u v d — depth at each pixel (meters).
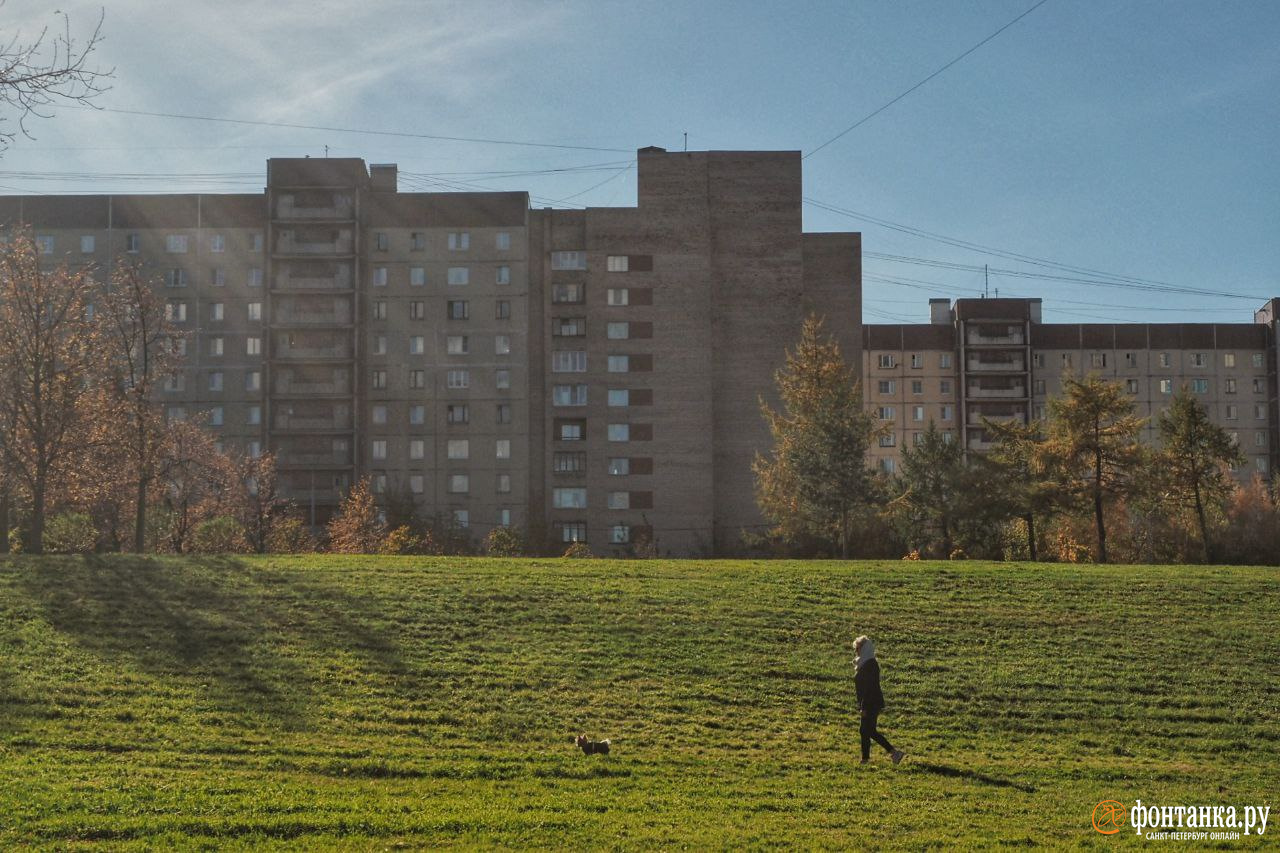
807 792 19.83
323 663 27.88
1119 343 142.62
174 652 28.28
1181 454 72.44
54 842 15.32
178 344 109.69
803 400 67.88
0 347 51.94
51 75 16.52
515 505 110.69
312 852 15.42
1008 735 25.16
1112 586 39.50
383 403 111.81
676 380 111.81
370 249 113.19
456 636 30.92
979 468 72.00
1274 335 142.12
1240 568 44.34
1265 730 25.92
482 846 15.88
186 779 18.98
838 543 80.88
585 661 29.11
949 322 144.88
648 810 18.25
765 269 113.94
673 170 114.19
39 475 51.03
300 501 108.75
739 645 31.17
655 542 109.50
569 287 113.19
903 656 30.84
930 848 16.67
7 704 23.64
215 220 113.19
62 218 113.12
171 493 78.12
